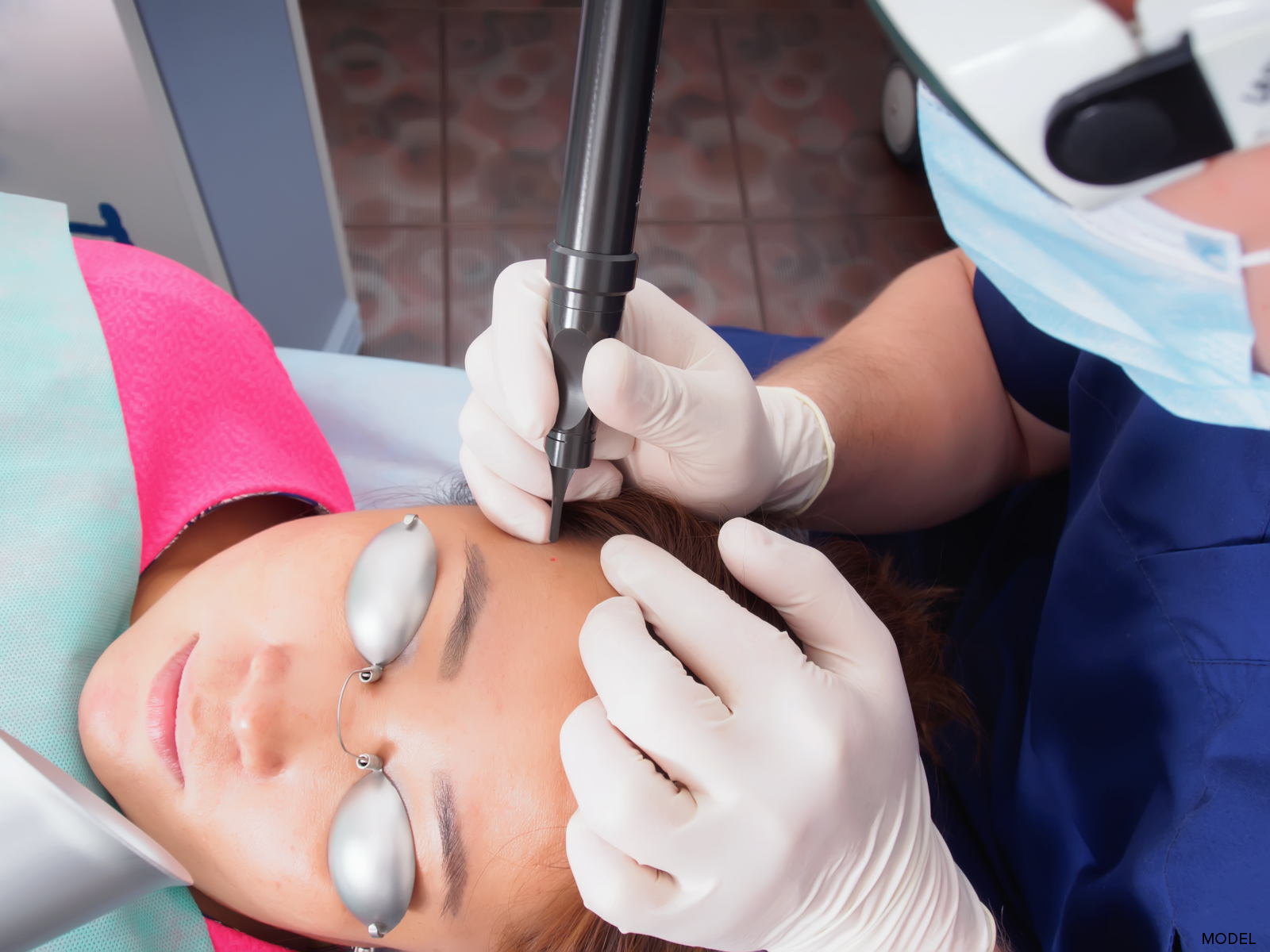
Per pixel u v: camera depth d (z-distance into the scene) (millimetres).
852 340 1070
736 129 2342
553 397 626
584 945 680
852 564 879
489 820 653
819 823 616
